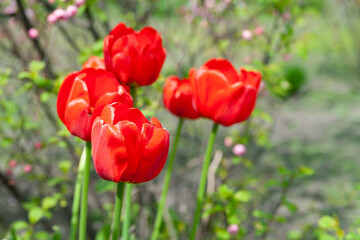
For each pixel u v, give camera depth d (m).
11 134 1.33
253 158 1.61
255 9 1.44
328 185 1.97
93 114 0.62
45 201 0.97
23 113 1.25
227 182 1.25
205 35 1.71
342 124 2.84
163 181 1.74
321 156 2.34
